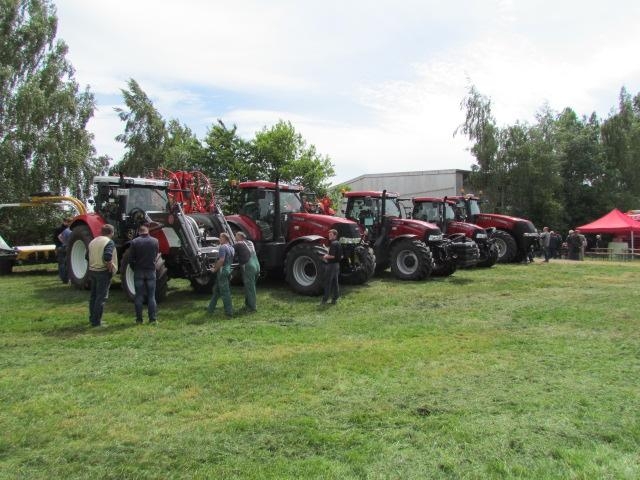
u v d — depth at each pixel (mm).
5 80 20859
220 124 27922
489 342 6512
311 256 9820
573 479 3131
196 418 4078
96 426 3896
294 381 4957
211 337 6738
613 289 11305
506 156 29203
